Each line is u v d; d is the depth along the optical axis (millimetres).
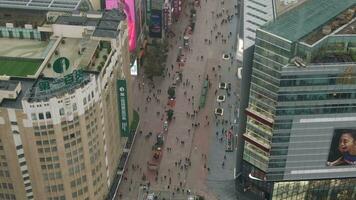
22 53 191500
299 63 159625
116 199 195500
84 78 162000
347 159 182125
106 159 185250
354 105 168500
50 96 153375
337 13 176250
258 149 184500
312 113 169625
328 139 176500
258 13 187000
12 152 162500
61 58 168625
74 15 199625
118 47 189875
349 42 165875
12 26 199125
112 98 186375
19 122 156125
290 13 175625
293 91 164125
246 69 173625
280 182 188500
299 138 175625
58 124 157125
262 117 176625
